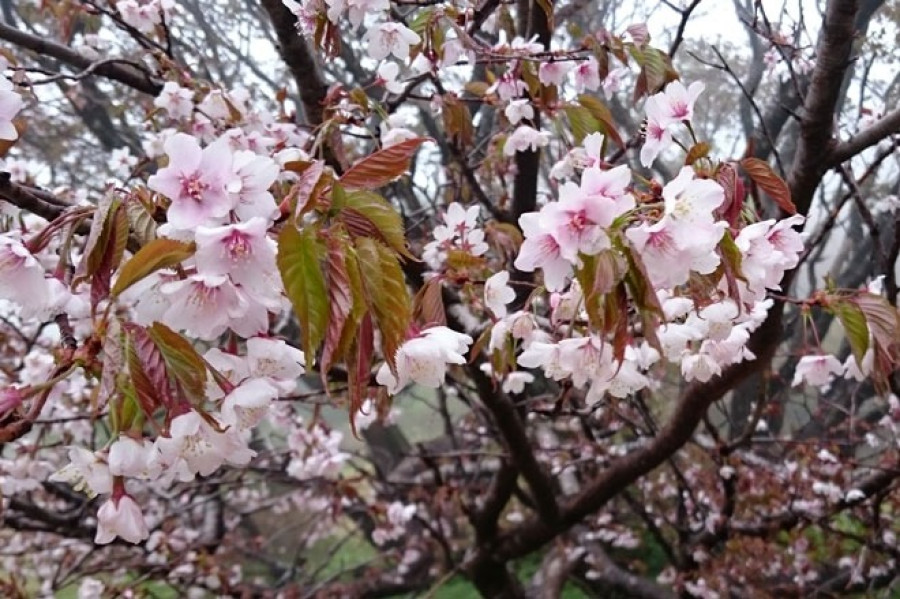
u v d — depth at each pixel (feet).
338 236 1.04
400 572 6.15
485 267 2.18
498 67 3.42
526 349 1.82
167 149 1.11
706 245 1.17
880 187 5.45
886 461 4.56
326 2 2.04
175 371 1.09
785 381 5.59
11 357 4.02
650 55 2.58
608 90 2.96
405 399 7.70
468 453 4.59
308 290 0.99
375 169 1.11
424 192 4.51
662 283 1.20
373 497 6.55
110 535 1.33
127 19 3.09
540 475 4.01
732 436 5.82
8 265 1.28
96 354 1.18
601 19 4.67
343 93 2.66
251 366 1.29
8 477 3.51
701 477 5.70
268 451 5.03
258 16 5.52
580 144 2.49
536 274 2.62
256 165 1.14
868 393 5.95
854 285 6.12
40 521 4.25
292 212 1.05
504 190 3.77
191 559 4.78
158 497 5.37
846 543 5.45
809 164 2.64
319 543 8.47
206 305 1.19
